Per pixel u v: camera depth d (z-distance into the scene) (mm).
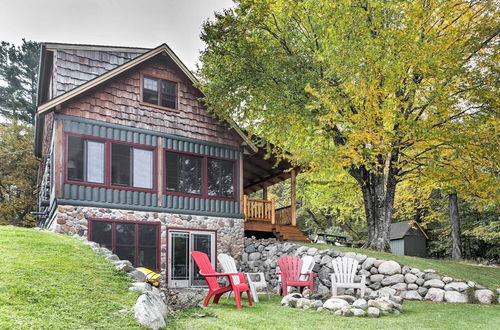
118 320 5855
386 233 16328
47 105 13609
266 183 22578
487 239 24953
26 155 29188
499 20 13148
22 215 29125
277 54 15977
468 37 13586
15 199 28234
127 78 15641
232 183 17859
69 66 15562
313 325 7402
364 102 13586
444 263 14672
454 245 24453
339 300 9258
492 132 12820
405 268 13062
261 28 16156
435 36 12953
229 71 15961
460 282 12188
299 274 11906
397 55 12680
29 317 5273
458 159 14156
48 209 16500
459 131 13023
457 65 12742
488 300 11555
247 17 15672
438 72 12367
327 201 21906
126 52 16984
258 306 9828
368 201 17188
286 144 17406
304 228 36688
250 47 15617
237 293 9359
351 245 22938
